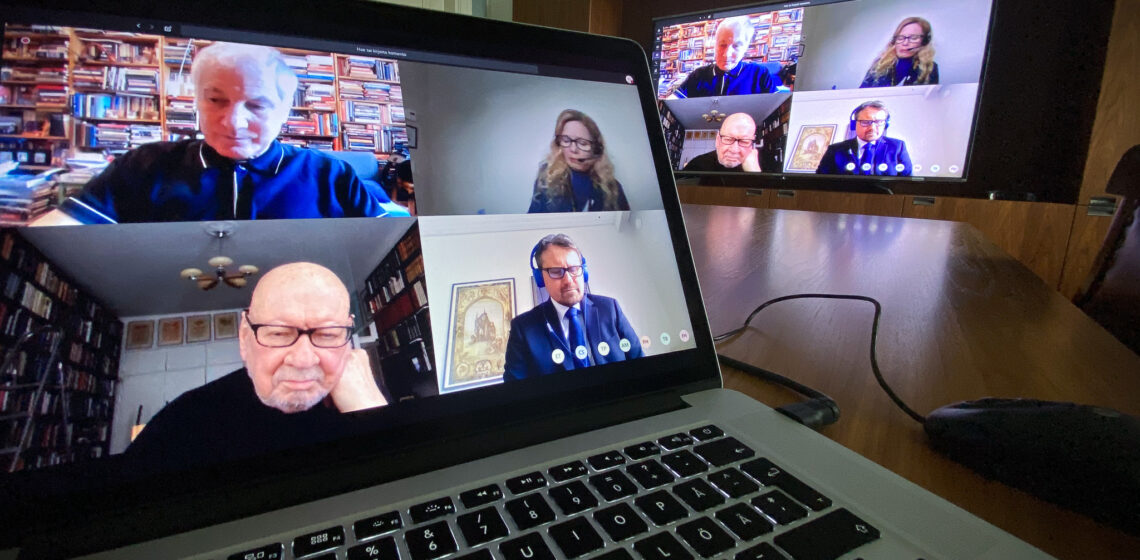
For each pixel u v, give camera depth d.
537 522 0.24
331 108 0.33
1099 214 1.77
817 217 1.59
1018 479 0.30
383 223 0.34
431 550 0.22
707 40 2.66
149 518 0.24
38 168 0.26
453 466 0.29
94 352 0.25
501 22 0.40
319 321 0.30
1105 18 2.04
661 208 0.45
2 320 0.24
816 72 2.43
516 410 0.33
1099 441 0.28
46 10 0.27
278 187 0.31
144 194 0.28
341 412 0.29
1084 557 0.25
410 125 0.36
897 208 2.23
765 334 0.56
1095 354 0.51
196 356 0.27
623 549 0.23
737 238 1.17
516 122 0.40
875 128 2.35
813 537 0.24
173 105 0.29
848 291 0.74
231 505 0.25
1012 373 0.46
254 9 0.32
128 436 0.25
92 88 0.28
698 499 0.26
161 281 0.27
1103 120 1.83
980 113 2.30
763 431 0.33
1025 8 2.16
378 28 0.36
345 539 0.23
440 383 0.32
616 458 0.30
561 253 0.39
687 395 0.39
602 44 0.45
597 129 0.43
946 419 0.34
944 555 0.23
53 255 0.26
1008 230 2.00
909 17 2.22
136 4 0.29
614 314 0.39
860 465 0.30
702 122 2.74
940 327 0.59
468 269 0.35
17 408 0.23
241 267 0.29
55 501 0.23
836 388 0.43
